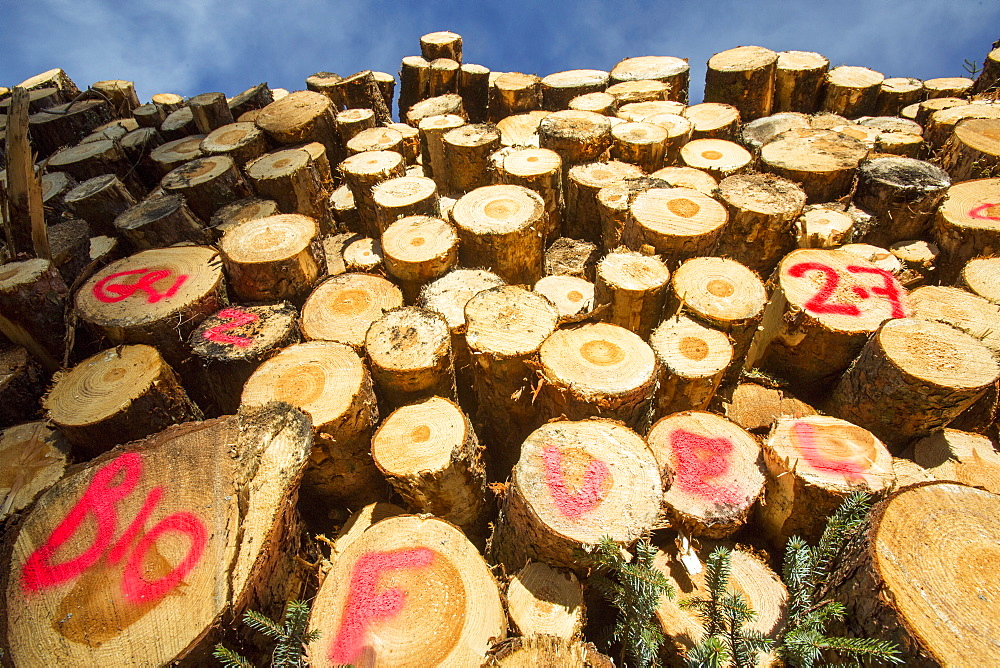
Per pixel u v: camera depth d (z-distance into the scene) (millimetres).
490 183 5812
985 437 3305
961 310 3523
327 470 3105
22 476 3168
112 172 5910
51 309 3824
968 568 1951
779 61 7039
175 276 3963
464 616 2129
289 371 3152
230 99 7992
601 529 2287
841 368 3592
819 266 3811
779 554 2871
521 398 3330
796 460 2609
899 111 7070
